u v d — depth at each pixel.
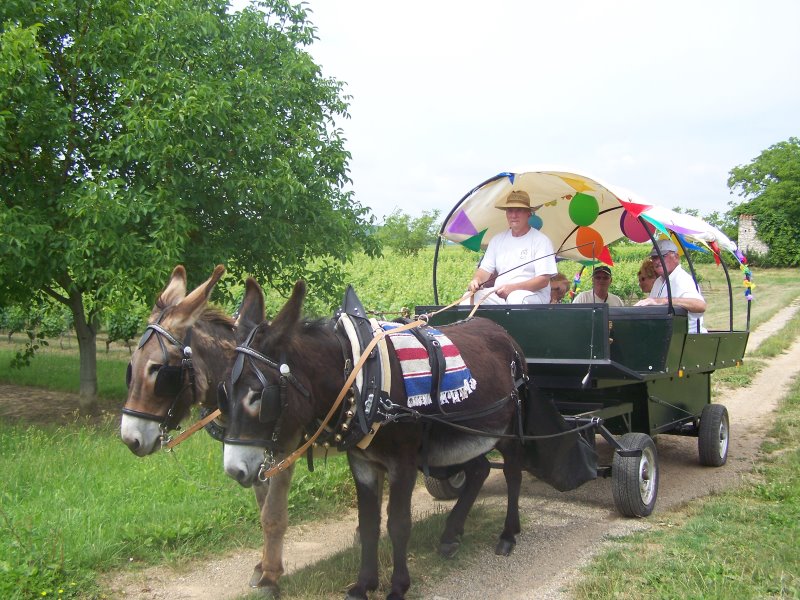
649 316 5.99
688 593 4.12
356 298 4.45
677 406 6.93
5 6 7.79
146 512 5.49
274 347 3.71
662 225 5.55
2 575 4.23
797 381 12.89
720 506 5.94
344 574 4.61
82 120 8.85
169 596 4.44
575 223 7.82
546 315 5.73
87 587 4.42
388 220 44.91
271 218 9.11
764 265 49.91
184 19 8.65
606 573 4.56
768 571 4.40
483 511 6.02
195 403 4.36
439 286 22.11
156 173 8.39
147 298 8.44
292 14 9.98
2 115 7.41
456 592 4.48
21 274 8.48
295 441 3.88
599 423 5.59
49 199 8.24
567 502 6.44
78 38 8.41
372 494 4.28
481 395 4.72
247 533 5.43
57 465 6.62
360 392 3.93
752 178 57.34
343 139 10.05
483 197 6.76
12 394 11.60
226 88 8.38
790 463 7.45
